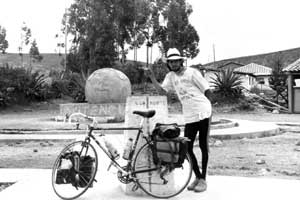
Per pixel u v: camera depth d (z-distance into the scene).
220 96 28.44
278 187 5.30
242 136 12.17
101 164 6.10
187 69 5.09
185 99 5.08
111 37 40.81
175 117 14.77
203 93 5.10
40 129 12.93
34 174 6.34
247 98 29.88
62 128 13.16
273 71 34.62
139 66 41.28
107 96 16.27
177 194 4.81
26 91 29.11
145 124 4.97
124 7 44.19
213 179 5.80
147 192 4.74
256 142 11.23
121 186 5.24
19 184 5.56
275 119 21.27
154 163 4.70
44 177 6.05
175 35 45.19
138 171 4.74
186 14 46.09
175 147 4.57
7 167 7.60
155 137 4.66
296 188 5.25
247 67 52.56
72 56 45.78
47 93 30.89
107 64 40.12
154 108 5.07
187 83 5.04
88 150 4.96
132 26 46.03
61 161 4.93
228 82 28.47
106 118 14.81
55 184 4.93
